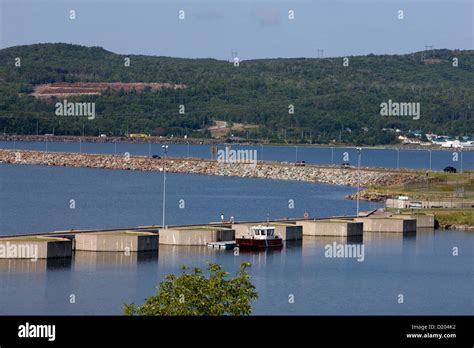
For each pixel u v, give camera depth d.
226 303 128.00
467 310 183.88
